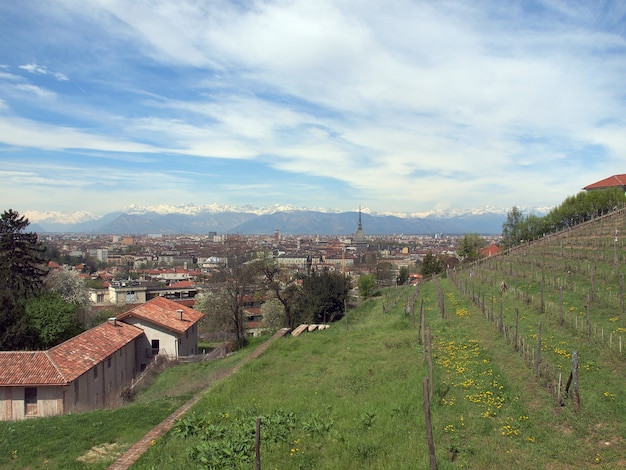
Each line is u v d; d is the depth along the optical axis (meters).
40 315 46.28
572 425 14.58
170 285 123.44
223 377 26.89
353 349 29.78
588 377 17.42
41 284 60.44
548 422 15.09
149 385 38.31
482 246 106.06
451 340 27.06
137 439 19.86
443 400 18.19
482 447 14.15
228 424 18.33
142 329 47.41
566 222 79.00
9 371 30.66
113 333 42.66
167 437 17.91
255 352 32.22
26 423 22.72
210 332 73.31
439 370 21.97
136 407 24.39
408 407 18.19
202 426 18.53
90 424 21.83
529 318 27.27
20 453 18.78
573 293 29.97
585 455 13.03
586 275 33.69
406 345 28.70
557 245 50.62
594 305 26.34
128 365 43.84
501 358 21.83
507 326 25.81
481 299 36.53
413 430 16.12
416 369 23.06
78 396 32.75
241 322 60.72
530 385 17.95
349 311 60.28
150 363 45.72
